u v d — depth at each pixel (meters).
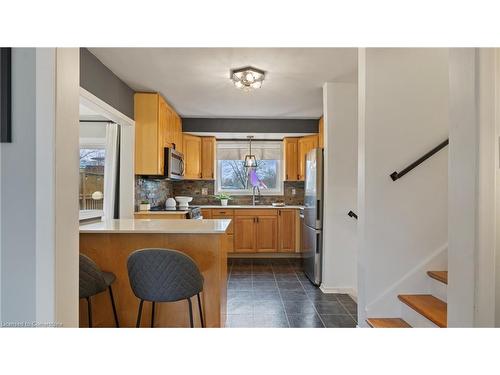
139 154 3.73
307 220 4.15
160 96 3.85
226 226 2.43
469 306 1.16
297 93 3.88
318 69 3.11
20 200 1.01
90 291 1.91
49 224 1.00
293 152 5.62
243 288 3.65
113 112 3.14
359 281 2.42
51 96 1.00
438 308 1.96
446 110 2.30
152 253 1.90
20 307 1.00
